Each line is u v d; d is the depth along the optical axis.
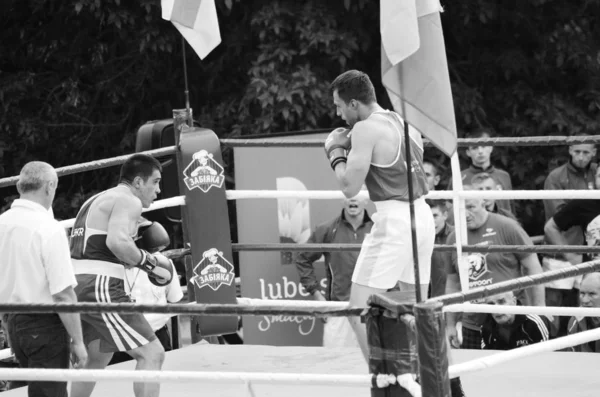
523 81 22.77
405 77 7.39
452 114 7.47
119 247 10.02
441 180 20.66
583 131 21.84
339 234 14.79
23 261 9.47
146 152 12.33
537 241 17.11
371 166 9.54
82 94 22.81
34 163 9.74
